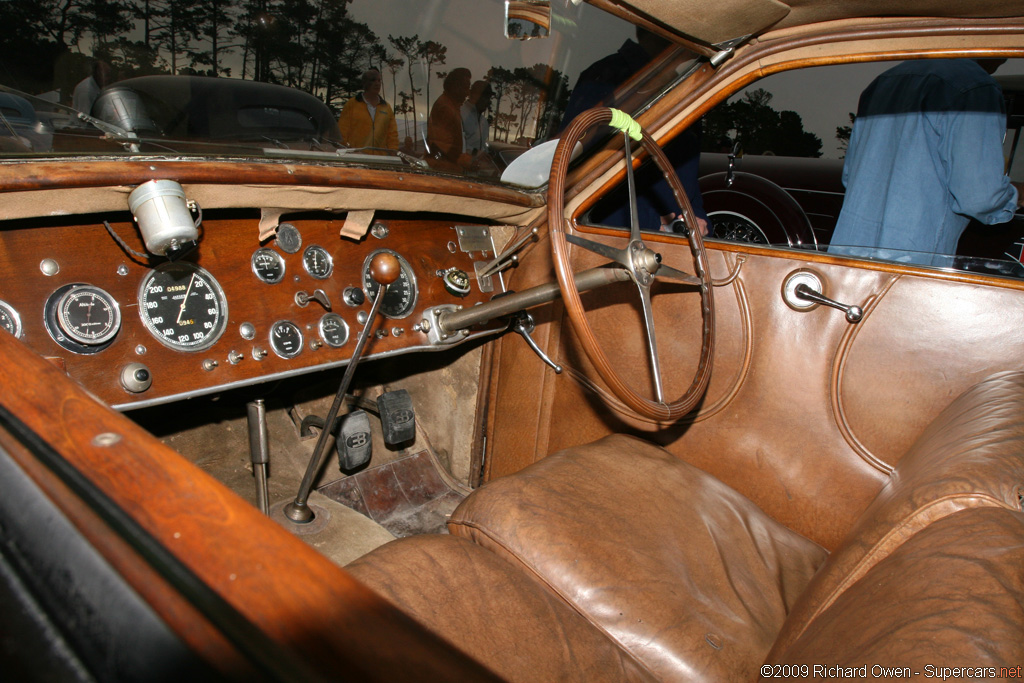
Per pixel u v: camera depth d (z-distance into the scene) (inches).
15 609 14.5
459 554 42.2
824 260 65.2
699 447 72.5
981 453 37.7
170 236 46.8
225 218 59.3
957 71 75.0
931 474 39.1
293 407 93.0
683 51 67.2
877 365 63.3
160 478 16.3
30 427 18.7
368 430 80.1
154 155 48.1
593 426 80.8
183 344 54.7
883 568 32.9
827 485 65.8
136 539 14.4
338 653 12.6
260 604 12.9
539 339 84.3
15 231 46.9
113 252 51.3
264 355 59.7
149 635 12.6
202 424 85.8
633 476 57.9
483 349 91.0
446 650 15.8
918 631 24.0
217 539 14.4
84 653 13.0
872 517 41.5
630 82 70.2
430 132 65.6
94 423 18.7
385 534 80.1
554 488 52.4
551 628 39.0
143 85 47.2
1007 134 97.3
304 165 55.9
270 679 11.6
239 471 82.3
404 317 72.6
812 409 66.4
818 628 33.8
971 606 24.3
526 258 83.9
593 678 36.7
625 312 76.9
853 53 62.6
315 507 80.4
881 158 82.3
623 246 76.4
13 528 16.1
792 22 61.5
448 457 96.4
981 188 74.4
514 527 47.2
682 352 73.7
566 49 64.2
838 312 65.0
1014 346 57.9
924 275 61.2
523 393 86.8
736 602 46.7
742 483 70.2
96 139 47.4
